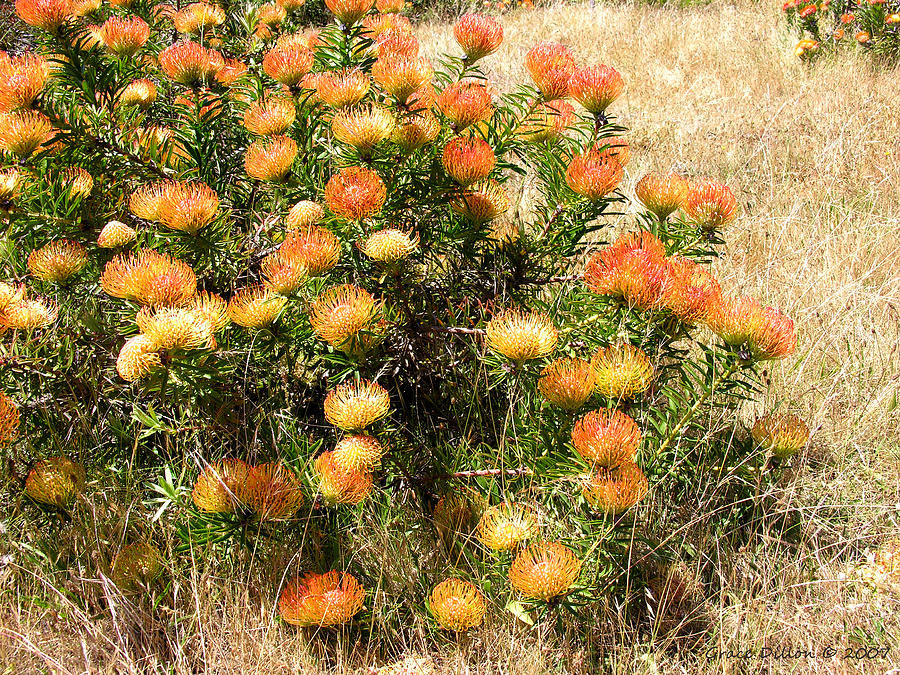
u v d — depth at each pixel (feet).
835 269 11.68
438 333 9.58
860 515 9.50
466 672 8.46
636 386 8.47
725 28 25.07
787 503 9.43
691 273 8.74
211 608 8.71
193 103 9.77
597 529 8.64
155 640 8.65
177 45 9.65
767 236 12.80
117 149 9.36
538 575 8.21
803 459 9.87
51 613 8.72
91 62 9.46
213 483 8.32
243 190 9.82
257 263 9.50
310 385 9.80
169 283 8.30
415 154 9.15
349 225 9.01
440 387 9.86
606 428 8.25
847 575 9.07
